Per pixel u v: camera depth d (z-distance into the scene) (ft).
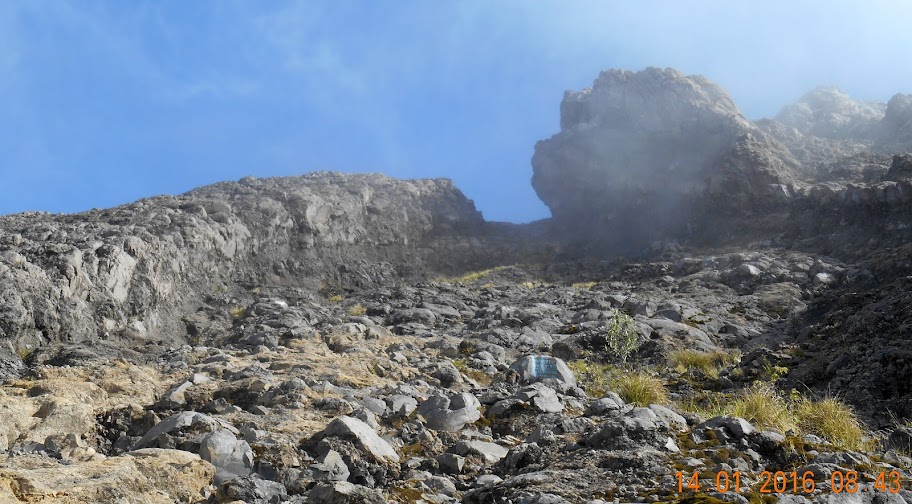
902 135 154.30
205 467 21.70
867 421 37.17
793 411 33.27
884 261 79.41
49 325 59.21
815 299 72.90
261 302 86.53
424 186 150.10
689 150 144.77
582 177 157.58
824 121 181.16
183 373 40.57
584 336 59.06
